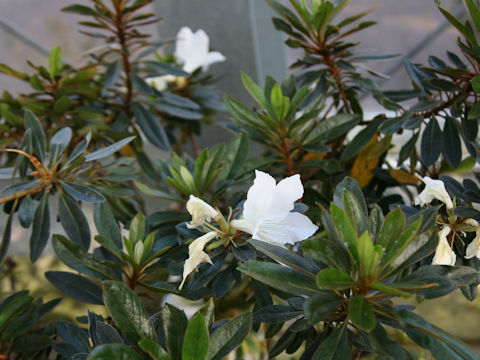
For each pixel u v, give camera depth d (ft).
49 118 2.26
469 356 1.14
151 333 1.25
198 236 1.50
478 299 2.68
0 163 2.93
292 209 1.41
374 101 3.23
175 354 1.23
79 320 1.69
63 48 3.34
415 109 1.76
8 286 2.83
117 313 1.24
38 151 1.71
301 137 1.82
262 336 2.51
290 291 1.17
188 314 2.62
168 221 1.79
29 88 3.49
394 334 2.38
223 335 1.22
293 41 1.92
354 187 1.31
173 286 1.54
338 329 1.21
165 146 2.32
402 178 1.91
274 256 1.23
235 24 2.93
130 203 2.23
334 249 1.18
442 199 1.42
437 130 1.77
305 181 2.07
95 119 2.34
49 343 1.66
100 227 1.66
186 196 1.69
